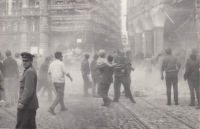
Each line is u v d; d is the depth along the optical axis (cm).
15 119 855
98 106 1088
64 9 6300
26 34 6297
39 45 6241
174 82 1102
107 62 1089
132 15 4512
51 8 6312
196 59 1068
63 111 984
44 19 6178
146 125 749
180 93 1474
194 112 941
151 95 1422
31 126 542
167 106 1073
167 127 728
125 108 1026
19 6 6562
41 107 1076
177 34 3353
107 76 1084
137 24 4312
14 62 1130
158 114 910
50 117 877
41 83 1268
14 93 1180
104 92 1090
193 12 2917
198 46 2775
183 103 1148
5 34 6475
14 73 1127
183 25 3288
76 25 6216
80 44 6075
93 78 1371
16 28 6494
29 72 535
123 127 734
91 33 6219
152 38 3897
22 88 542
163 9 3288
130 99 1168
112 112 955
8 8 6544
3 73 1112
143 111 966
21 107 519
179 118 836
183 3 3200
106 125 758
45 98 1353
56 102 934
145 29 3906
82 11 6138
